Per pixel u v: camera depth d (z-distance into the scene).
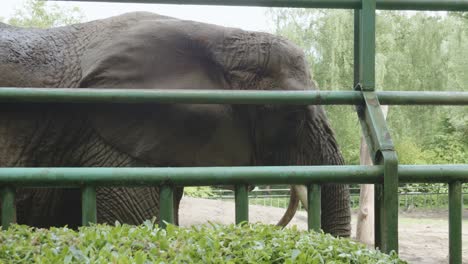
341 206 5.31
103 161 5.32
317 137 5.57
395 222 2.13
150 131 5.26
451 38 20.02
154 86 5.28
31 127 5.32
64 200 5.64
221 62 5.44
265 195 18.75
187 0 2.28
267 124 5.54
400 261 1.91
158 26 5.50
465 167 2.19
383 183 2.16
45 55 5.48
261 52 5.48
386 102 2.37
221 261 1.62
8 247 1.68
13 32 5.65
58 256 1.60
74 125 5.38
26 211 5.52
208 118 5.35
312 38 18.81
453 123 22.89
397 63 19.20
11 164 5.21
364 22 2.37
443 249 10.28
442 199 19.72
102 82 5.27
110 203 5.23
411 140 22.12
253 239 1.80
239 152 5.51
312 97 2.33
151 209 5.24
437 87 19.42
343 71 18.56
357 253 1.81
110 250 1.68
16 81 5.21
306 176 2.13
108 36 5.54
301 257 1.65
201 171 2.11
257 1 2.30
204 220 11.61
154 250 1.66
